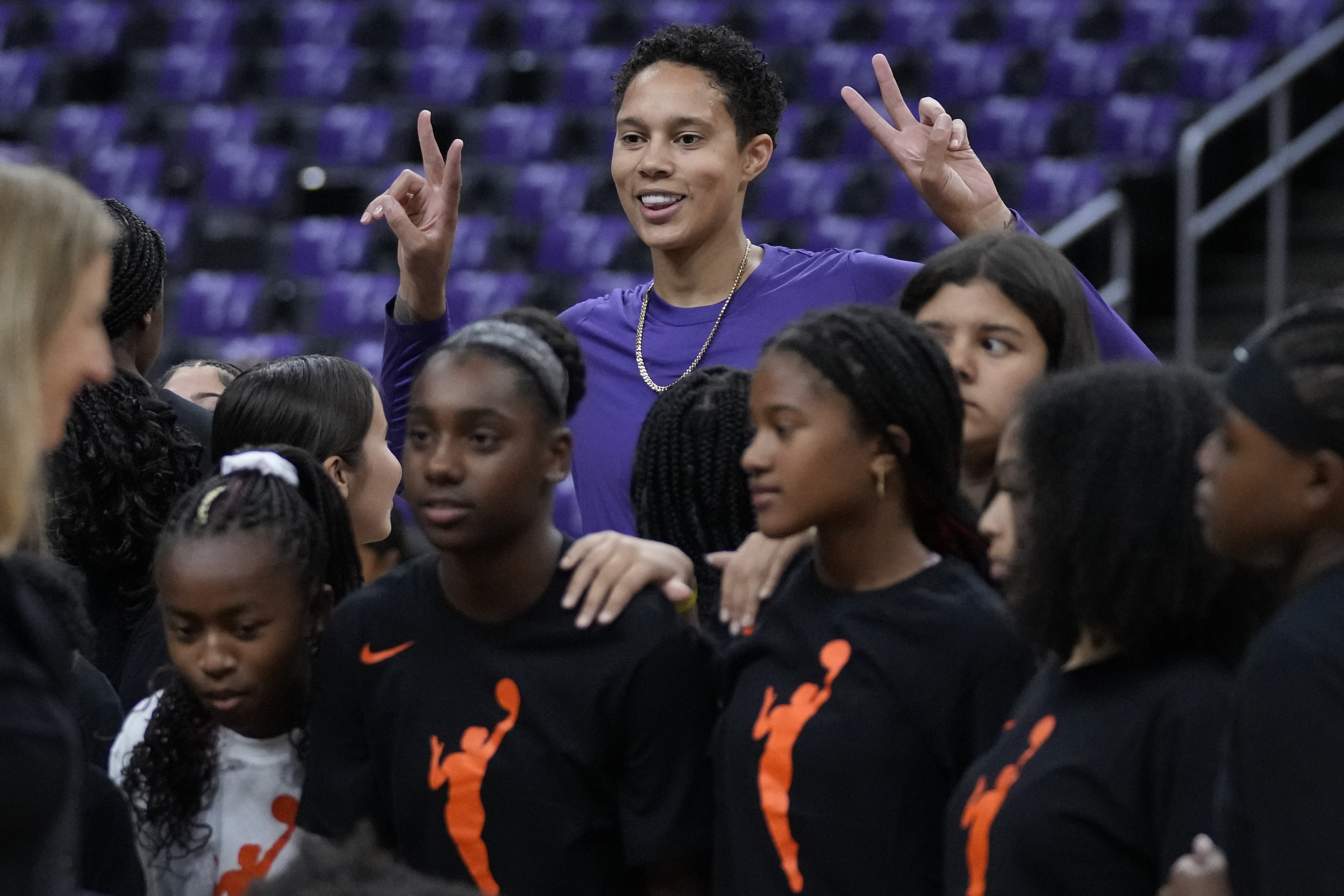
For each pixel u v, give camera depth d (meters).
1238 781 4.25
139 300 8.22
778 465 5.56
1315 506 4.31
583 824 5.86
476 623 5.97
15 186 4.55
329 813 6.07
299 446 7.80
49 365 4.61
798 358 5.58
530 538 5.89
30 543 6.82
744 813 5.61
